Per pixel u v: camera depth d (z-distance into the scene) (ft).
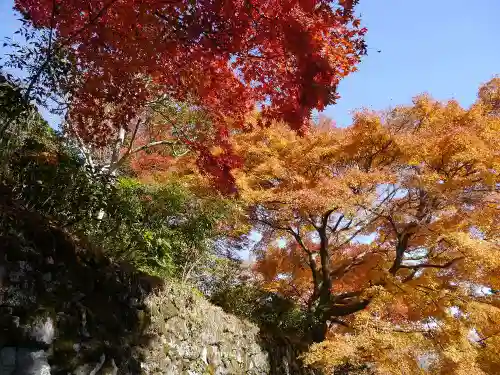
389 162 31.68
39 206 15.98
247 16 12.93
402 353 24.26
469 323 26.81
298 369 32.37
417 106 32.30
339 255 39.58
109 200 18.66
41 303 12.82
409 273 33.78
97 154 33.86
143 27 13.85
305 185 30.40
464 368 23.84
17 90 15.31
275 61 14.55
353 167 30.42
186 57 15.02
